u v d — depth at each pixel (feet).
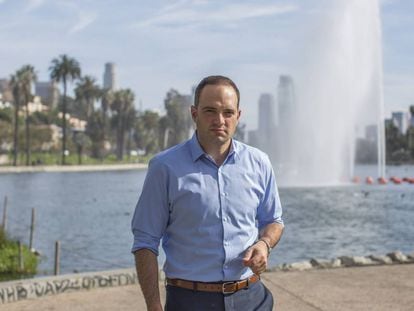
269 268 27.73
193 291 9.70
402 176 224.94
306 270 27.61
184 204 9.68
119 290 24.02
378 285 24.39
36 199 148.46
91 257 59.88
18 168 367.25
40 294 23.11
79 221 97.30
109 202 137.28
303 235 70.79
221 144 9.80
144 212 9.86
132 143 589.73
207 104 9.60
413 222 82.28
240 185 9.84
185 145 10.00
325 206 102.32
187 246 9.73
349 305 21.47
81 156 481.46
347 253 59.52
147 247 9.75
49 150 472.44
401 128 521.65
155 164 9.87
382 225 79.71
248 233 9.90
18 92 377.30
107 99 480.64
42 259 57.98
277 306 21.50
